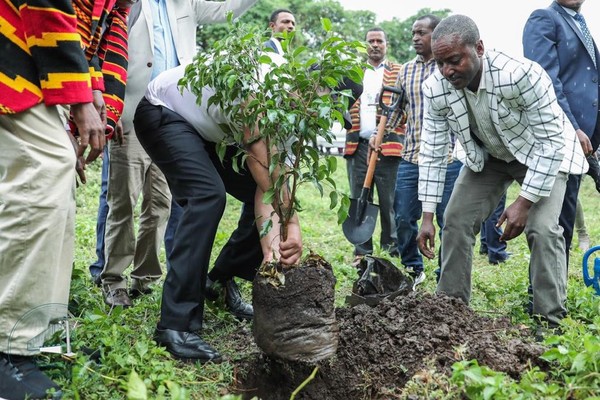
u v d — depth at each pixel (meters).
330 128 3.45
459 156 4.72
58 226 3.27
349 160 7.13
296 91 3.50
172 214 5.13
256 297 3.55
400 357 3.71
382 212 7.06
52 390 3.14
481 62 4.16
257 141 3.64
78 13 3.60
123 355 3.56
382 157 6.89
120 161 4.80
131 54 4.87
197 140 3.98
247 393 3.73
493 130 4.34
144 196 5.06
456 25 4.05
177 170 3.90
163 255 6.69
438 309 4.05
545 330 4.40
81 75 3.31
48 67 3.23
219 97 3.58
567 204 5.05
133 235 4.94
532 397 3.12
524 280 5.70
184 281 3.80
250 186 4.38
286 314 3.48
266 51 3.49
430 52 6.36
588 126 5.33
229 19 3.59
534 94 4.14
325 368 3.69
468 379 3.21
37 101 3.25
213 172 3.91
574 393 3.21
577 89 5.31
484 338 3.81
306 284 3.49
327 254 7.16
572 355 3.39
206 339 4.18
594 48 5.45
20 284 3.21
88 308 4.59
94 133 3.42
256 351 3.93
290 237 3.59
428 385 3.35
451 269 4.66
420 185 4.73
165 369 3.50
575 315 4.80
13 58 3.22
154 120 3.99
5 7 3.23
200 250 3.81
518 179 4.59
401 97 6.29
